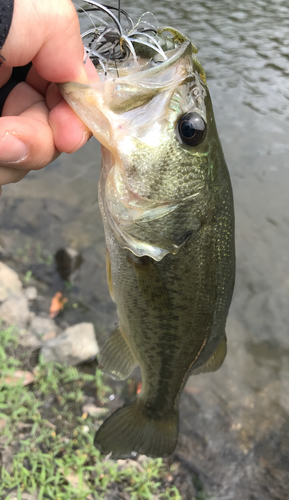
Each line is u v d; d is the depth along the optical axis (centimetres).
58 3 17
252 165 82
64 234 64
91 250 62
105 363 29
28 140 17
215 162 22
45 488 36
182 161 21
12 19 16
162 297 25
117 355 29
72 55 18
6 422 40
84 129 19
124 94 19
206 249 24
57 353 46
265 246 66
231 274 26
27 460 38
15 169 18
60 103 19
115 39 20
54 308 54
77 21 18
